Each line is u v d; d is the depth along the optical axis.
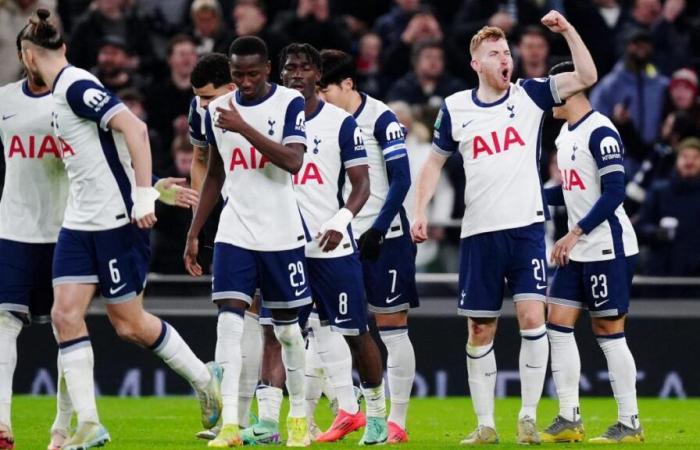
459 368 36.88
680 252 38.00
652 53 44.94
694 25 46.78
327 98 24.84
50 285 22.19
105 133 21.08
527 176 23.56
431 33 45.06
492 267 23.56
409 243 25.27
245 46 21.69
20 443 23.86
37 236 21.86
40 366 36.50
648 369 36.91
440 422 29.64
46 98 21.62
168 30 46.22
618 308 24.52
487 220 23.50
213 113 22.38
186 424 28.44
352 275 23.62
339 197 24.41
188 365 22.53
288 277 22.12
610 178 24.12
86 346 21.25
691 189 38.12
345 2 49.09
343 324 23.61
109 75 41.84
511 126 23.56
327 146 23.80
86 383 21.20
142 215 20.86
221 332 21.92
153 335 22.14
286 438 25.27
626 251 24.64
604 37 46.16
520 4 47.03
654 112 42.84
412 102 42.59
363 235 24.31
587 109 24.67
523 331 23.47
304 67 23.78
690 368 36.88
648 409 33.25
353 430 24.61
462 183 38.84
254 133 21.30
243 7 42.97
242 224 21.98
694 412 32.44
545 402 34.78
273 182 22.05
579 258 24.55
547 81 23.64
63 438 22.45
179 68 41.78
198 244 23.50
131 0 45.56
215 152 22.67
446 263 37.59
